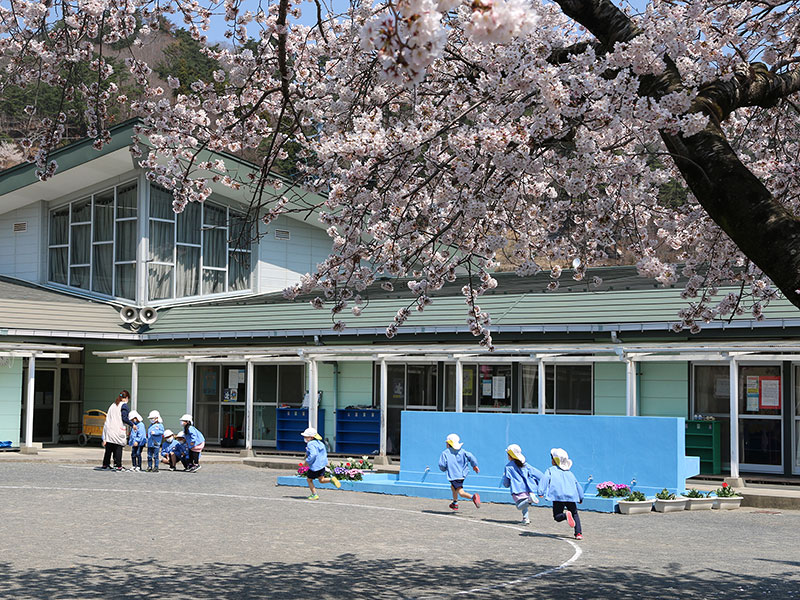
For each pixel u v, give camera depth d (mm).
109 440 23797
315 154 9805
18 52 10062
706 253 9641
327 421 27375
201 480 21719
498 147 6773
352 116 9000
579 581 10328
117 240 31547
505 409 24781
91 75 31547
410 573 10711
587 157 7438
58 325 28438
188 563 11102
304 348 25562
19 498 17422
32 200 32906
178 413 30031
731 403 19984
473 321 9250
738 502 18359
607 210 8273
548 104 6598
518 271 9367
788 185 9367
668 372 22688
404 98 9539
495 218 8734
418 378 26016
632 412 21219
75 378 31938
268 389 28844
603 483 18391
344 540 13258
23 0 9750
